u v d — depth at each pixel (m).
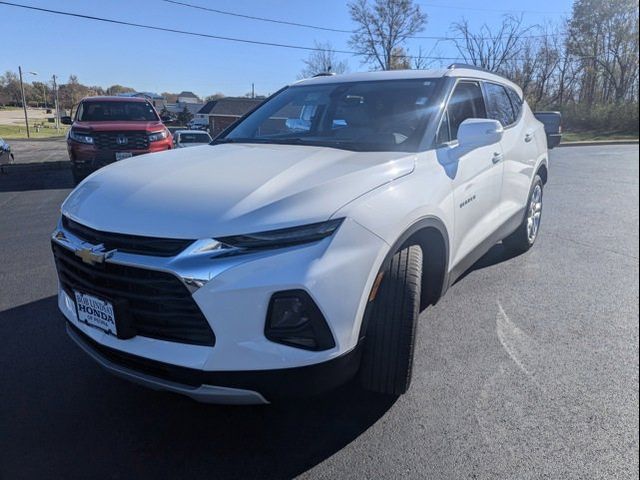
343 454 2.43
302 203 2.22
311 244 2.16
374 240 2.33
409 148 3.03
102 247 2.25
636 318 3.90
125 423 2.67
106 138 10.10
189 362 2.12
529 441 2.50
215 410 2.78
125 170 2.80
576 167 13.95
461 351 3.38
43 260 5.31
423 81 3.58
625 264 5.18
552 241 6.05
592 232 6.52
